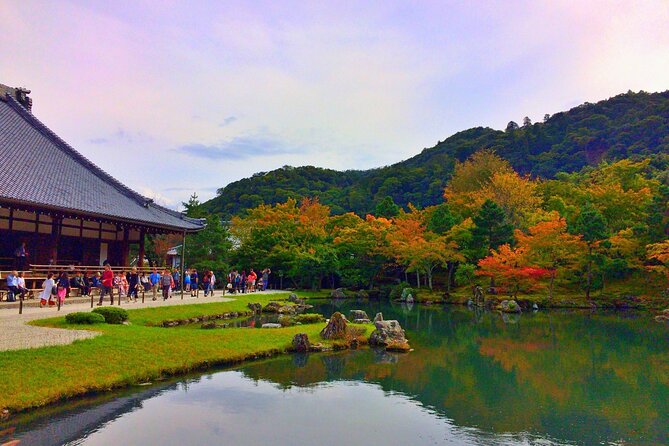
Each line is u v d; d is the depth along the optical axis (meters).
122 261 33.78
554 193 65.56
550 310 39.44
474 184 75.00
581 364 17.91
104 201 29.59
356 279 51.34
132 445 9.33
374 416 11.47
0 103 34.59
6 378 11.25
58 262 29.64
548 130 120.25
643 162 65.19
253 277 44.16
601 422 11.28
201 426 10.46
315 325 24.31
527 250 42.34
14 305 21.95
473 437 10.20
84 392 12.02
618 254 45.53
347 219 62.56
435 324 29.56
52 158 31.70
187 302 29.11
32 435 9.60
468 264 47.56
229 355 16.48
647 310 39.12
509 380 15.30
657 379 15.64
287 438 9.90
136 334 16.28
